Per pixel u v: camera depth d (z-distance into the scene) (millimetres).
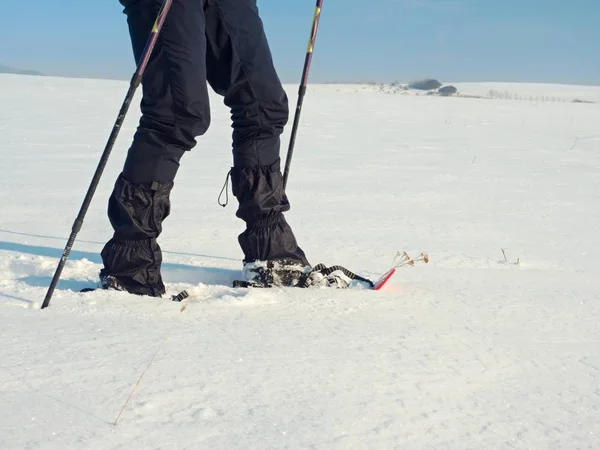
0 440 1209
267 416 1362
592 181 6781
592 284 2900
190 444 1226
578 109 21188
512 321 2246
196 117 2555
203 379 1545
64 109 13844
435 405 1484
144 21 2527
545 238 4047
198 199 5152
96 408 1361
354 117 14922
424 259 2930
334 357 1755
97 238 3684
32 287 2518
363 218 4531
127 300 2301
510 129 13359
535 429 1396
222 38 2701
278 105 2748
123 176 2568
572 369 1792
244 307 2252
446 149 9469
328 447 1243
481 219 4645
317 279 2693
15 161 7129
